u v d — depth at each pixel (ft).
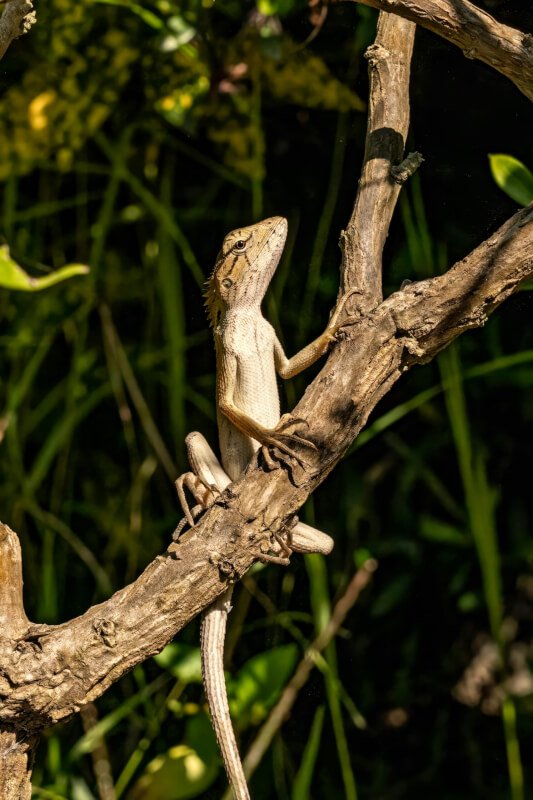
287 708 22.02
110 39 22.94
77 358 24.40
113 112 24.03
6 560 12.84
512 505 24.36
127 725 24.82
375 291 13.48
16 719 12.51
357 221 13.70
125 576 24.79
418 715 25.40
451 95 20.93
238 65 22.12
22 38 23.11
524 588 25.07
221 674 13.14
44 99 23.49
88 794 23.22
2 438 23.82
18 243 24.62
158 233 23.59
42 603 23.49
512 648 25.12
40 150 23.89
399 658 25.20
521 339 23.20
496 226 21.20
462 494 24.00
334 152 22.45
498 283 12.33
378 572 24.71
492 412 24.07
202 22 21.75
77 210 25.20
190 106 22.53
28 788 13.07
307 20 21.81
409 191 21.75
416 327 12.41
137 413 25.00
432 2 12.91
